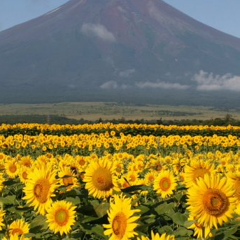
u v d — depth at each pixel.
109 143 35.81
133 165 16.42
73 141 36.69
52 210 8.38
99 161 9.26
